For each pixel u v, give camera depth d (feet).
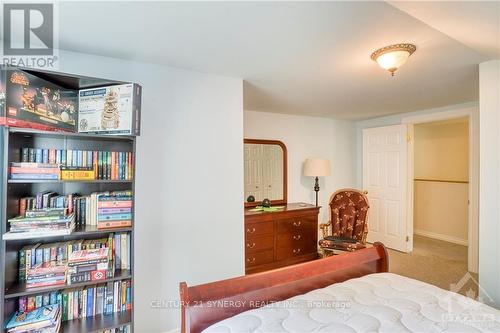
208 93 7.66
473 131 11.29
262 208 12.26
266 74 7.78
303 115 14.28
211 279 7.65
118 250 5.64
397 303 4.52
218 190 7.80
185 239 7.32
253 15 4.63
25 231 4.59
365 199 12.34
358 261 6.07
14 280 4.83
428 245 15.14
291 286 5.14
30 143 5.46
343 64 6.99
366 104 11.72
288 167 14.02
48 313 4.86
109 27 5.06
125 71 6.63
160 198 7.00
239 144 8.13
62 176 4.99
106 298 5.54
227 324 3.97
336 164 15.67
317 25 4.99
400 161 13.93
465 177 16.37
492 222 6.66
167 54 6.33
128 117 5.37
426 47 5.94
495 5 4.18
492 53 6.24
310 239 12.59
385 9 4.43
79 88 5.64
